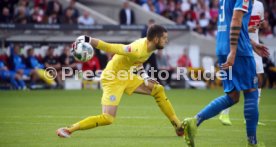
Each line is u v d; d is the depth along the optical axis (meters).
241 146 21.59
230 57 19.69
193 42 64.62
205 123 29.23
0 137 23.86
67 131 21.84
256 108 20.33
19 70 55.28
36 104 40.94
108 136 24.31
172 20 68.19
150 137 24.02
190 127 19.47
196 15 68.81
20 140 23.02
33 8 60.69
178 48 60.06
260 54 22.62
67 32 55.88
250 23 27.70
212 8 70.62
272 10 70.25
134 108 38.19
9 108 37.66
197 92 54.22
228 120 28.45
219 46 20.62
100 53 55.47
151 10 68.75
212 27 69.56
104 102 22.25
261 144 20.69
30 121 29.95
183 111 36.28
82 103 42.00
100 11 69.38
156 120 30.45
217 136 24.39
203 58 61.00
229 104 20.86
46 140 23.05
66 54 54.94
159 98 23.73
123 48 21.50
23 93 51.44
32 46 55.59
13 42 55.25
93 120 21.92
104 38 57.28
